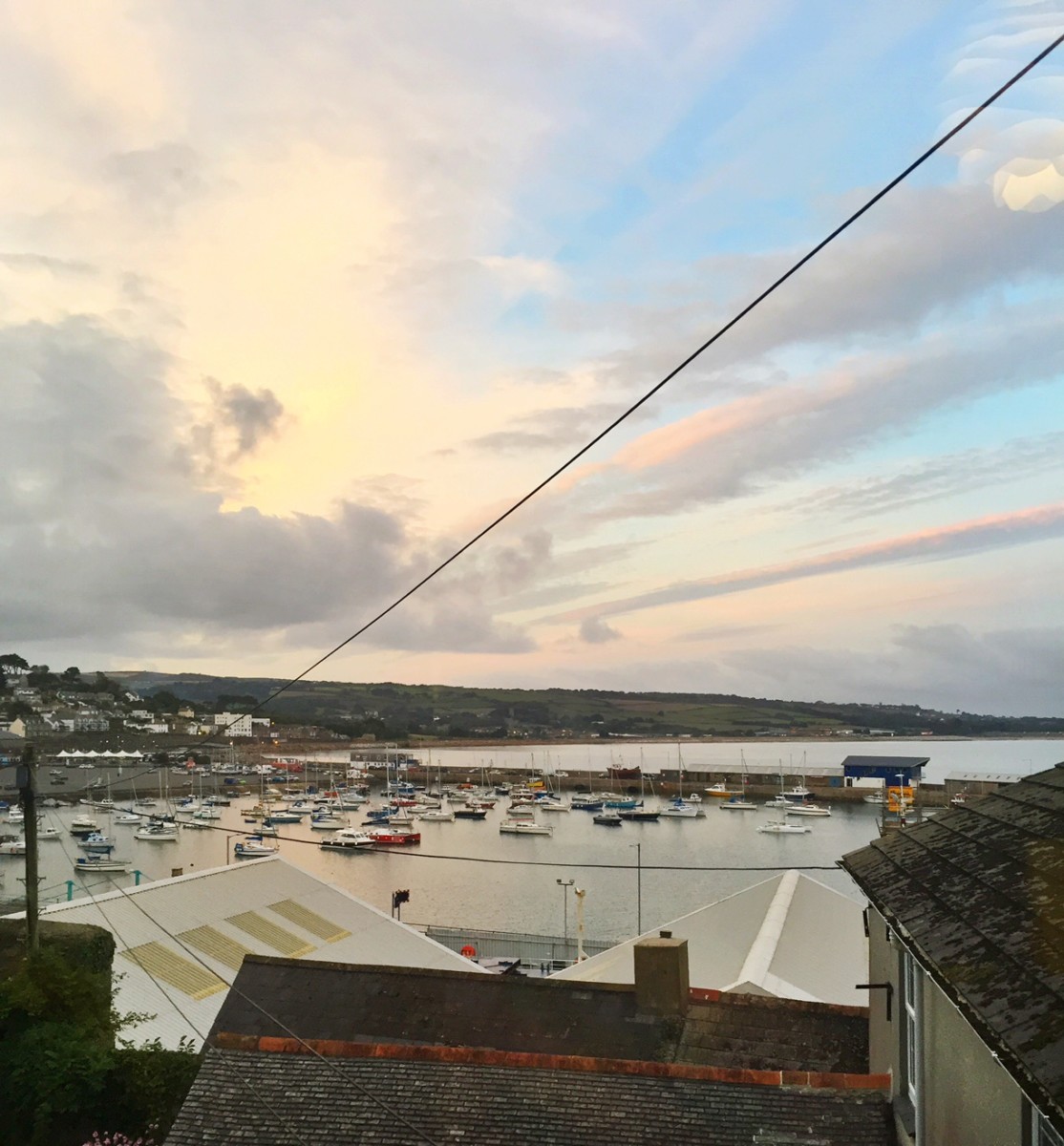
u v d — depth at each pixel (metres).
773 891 39.38
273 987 23.06
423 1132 16.52
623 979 33.66
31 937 24.17
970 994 9.21
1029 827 12.85
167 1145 16.83
